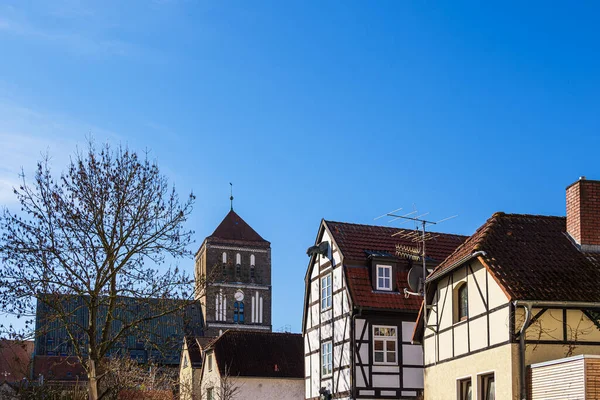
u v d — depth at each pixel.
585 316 20.72
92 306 25.61
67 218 25.42
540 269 21.58
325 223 37.69
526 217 24.31
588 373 17.98
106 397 27.20
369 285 34.88
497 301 21.22
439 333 24.84
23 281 24.62
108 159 26.62
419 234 36.97
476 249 22.03
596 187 23.44
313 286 38.94
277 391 49.66
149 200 26.80
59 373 67.44
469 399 22.86
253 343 52.09
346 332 34.41
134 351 55.22
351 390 33.19
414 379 34.03
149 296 26.42
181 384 34.50
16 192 25.11
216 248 94.88
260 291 95.50
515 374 20.03
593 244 23.02
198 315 93.81
